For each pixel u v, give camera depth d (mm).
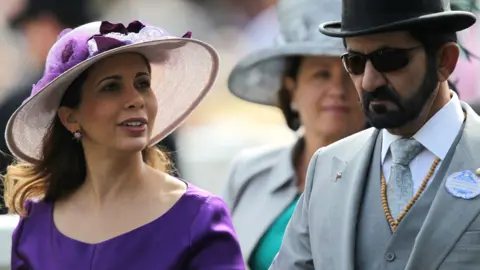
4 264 11664
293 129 12578
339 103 11688
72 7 18062
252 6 30875
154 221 9094
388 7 8469
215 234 9008
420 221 8578
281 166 11859
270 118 22797
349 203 8906
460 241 8398
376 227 8750
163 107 9984
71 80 9102
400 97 8492
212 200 9180
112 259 9031
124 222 9172
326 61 11734
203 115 22562
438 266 8414
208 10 30500
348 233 8828
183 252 8961
